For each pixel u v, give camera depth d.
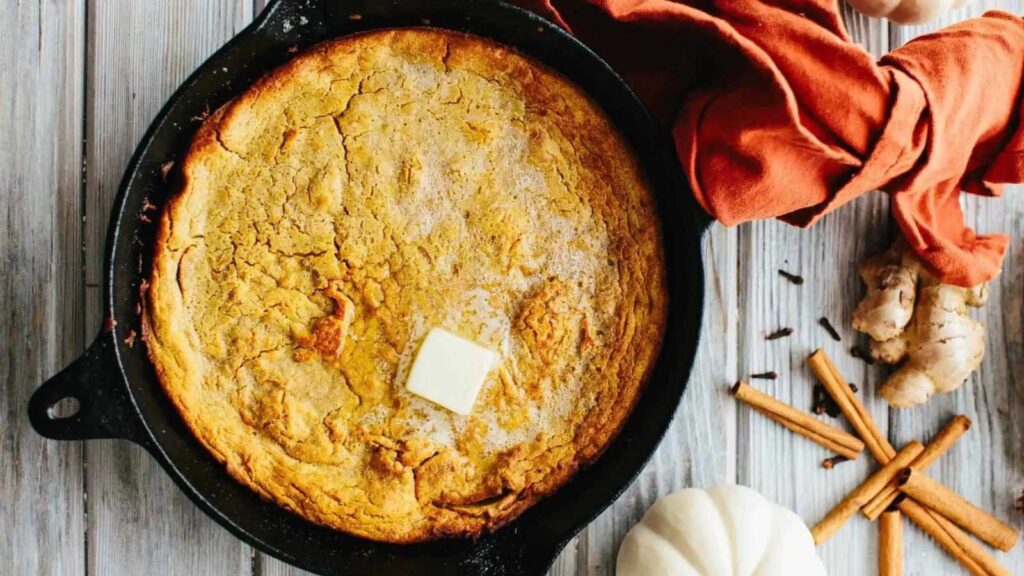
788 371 0.69
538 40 0.61
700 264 0.60
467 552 0.61
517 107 0.62
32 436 0.65
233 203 0.61
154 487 0.66
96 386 0.56
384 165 0.61
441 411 0.61
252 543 0.58
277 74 0.61
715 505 0.66
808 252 0.69
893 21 0.67
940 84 0.62
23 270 0.65
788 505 0.69
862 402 0.69
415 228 0.61
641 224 0.62
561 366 0.62
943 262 0.65
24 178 0.65
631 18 0.61
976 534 0.68
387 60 0.62
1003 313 0.69
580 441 0.62
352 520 0.61
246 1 0.66
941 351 0.66
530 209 0.62
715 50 0.62
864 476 0.69
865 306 0.67
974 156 0.66
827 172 0.62
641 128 0.61
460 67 0.62
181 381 0.60
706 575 0.64
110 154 0.66
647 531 0.66
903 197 0.64
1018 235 0.69
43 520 0.65
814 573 0.65
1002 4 0.69
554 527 0.61
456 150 0.62
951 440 0.68
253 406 0.61
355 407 0.61
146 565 0.65
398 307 0.61
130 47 0.66
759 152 0.61
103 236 0.66
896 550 0.68
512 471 0.61
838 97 0.61
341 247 0.61
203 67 0.58
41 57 0.66
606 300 0.62
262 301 0.61
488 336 0.61
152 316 0.60
